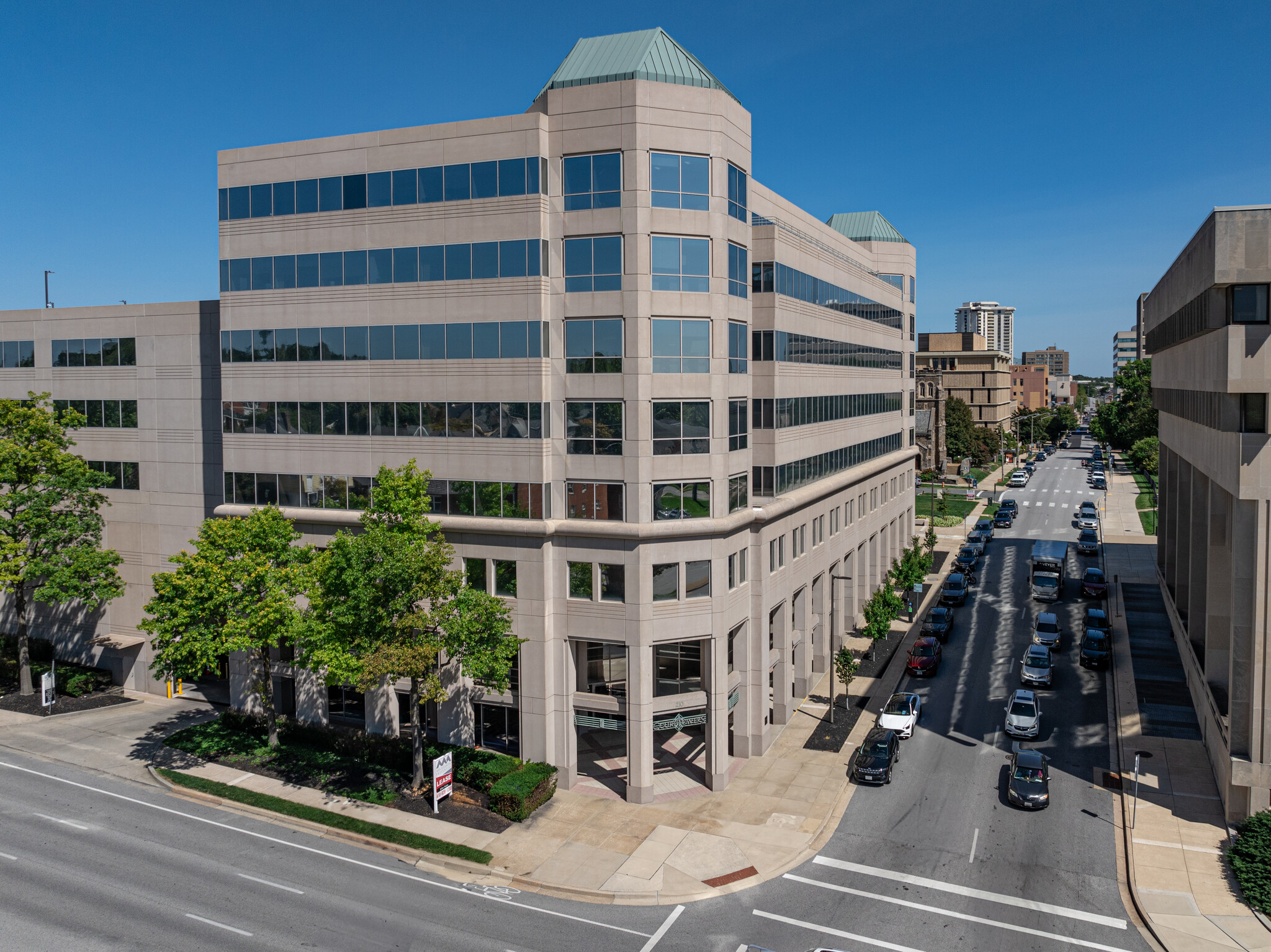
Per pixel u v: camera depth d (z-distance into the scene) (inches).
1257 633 1156.5
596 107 1298.0
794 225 1845.5
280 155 1520.7
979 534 3282.5
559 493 1358.3
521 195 1342.3
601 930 970.7
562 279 1336.1
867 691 1785.2
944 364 6875.0
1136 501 4249.5
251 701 1614.2
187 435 1786.4
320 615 1290.6
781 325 1638.8
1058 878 1081.4
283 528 1461.6
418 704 1300.4
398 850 1152.2
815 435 1872.5
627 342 1298.0
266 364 1568.7
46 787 1355.8
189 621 1393.9
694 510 1337.4
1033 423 7288.4
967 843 1171.3
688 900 1038.4
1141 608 2353.6
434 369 1424.7
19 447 1715.1
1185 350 1622.8
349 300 1486.2
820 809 1270.9
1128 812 1242.0
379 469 1362.0
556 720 1359.5
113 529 1878.7
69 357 1905.8
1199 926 973.8
